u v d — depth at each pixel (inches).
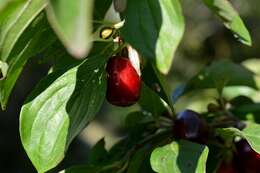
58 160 11.0
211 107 14.4
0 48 9.3
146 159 12.5
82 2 7.2
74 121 11.0
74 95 11.2
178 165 10.6
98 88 11.0
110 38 11.0
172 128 13.0
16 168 54.7
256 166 12.5
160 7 9.4
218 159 12.7
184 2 58.4
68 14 7.2
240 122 13.6
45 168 11.0
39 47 10.7
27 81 55.8
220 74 15.2
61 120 11.1
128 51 11.0
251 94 17.3
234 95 17.2
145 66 11.8
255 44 54.0
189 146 10.9
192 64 57.5
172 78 56.6
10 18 9.1
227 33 56.3
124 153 13.5
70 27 7.1
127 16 9.5
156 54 9.2
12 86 10.8
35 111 11.2
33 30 10.2
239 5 55.3
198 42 57.9
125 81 10.9
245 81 15.6
